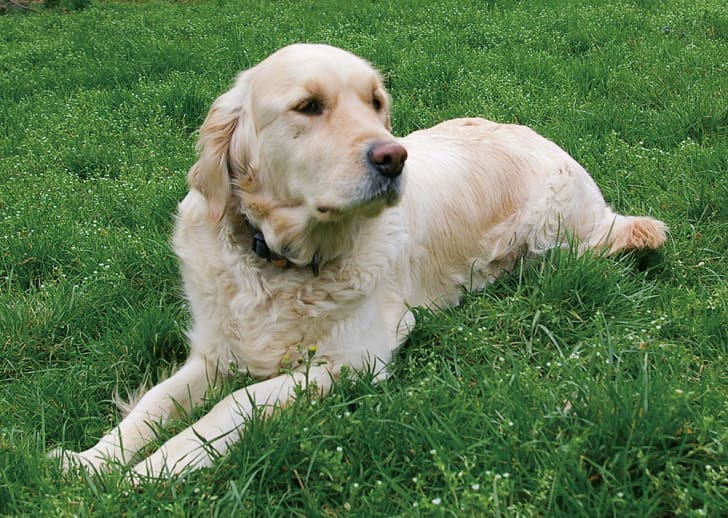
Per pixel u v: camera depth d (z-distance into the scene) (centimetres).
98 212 210
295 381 141
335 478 126
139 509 122
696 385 138
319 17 457
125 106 294
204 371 155
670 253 182
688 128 234
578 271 168
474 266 182
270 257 152
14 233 198
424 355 157
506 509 119
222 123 152
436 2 464
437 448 127
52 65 383
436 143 191
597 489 123
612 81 279
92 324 171
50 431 145
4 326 167
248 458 129
